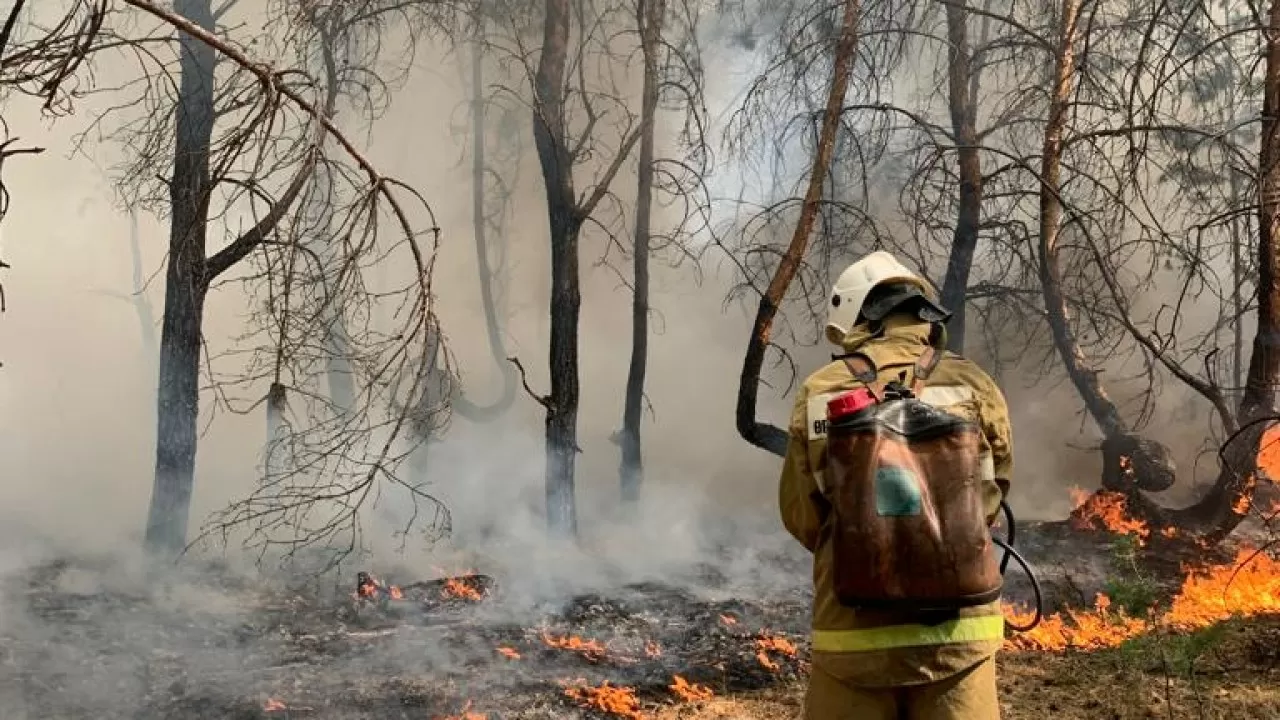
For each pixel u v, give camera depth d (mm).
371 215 6062
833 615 3062
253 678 7398
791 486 3209
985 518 3076
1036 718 5613
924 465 2936
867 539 2889
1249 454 10695
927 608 2887
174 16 5574
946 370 3189
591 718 6438
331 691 7059
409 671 7562
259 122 5766
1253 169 10297
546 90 13031
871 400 3002
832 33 12094
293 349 6531
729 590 10492
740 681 7281
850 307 3330
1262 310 10406
